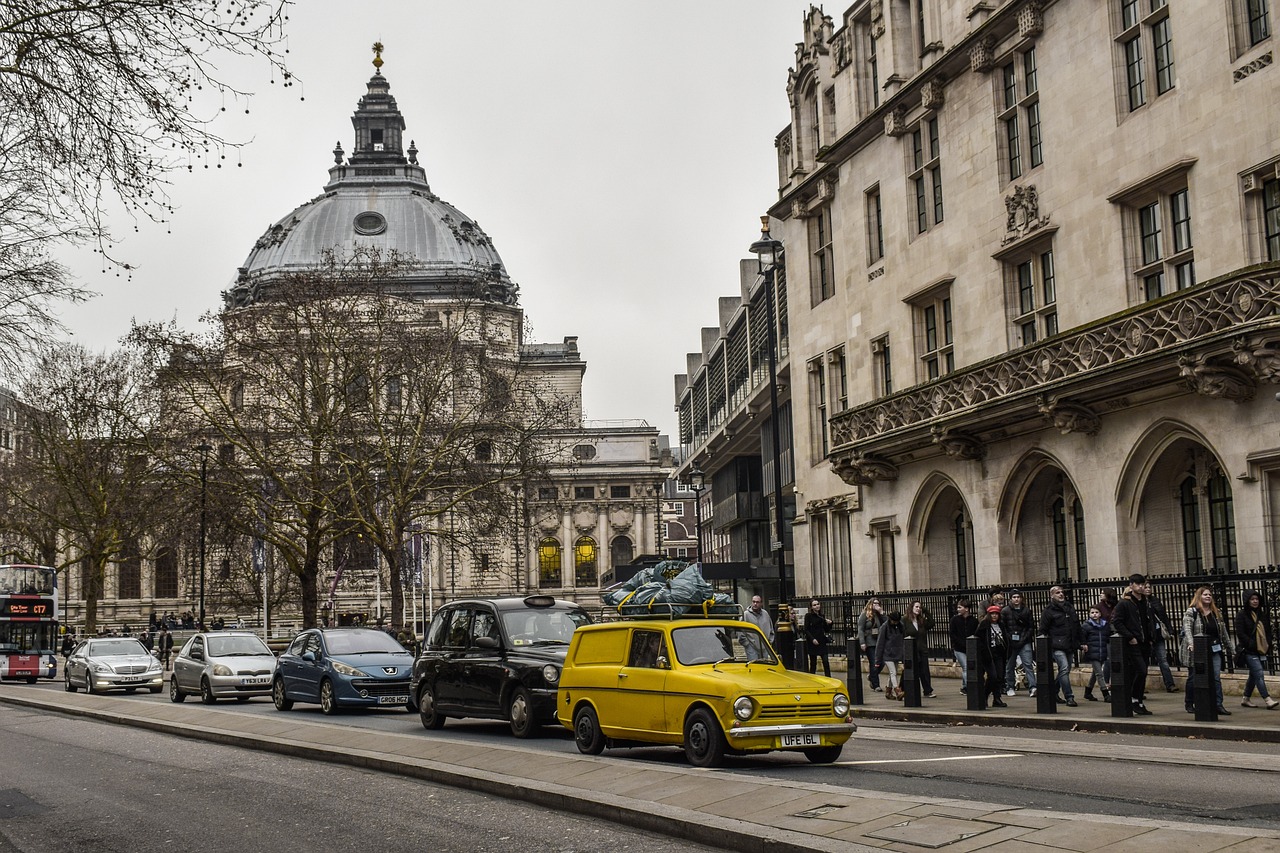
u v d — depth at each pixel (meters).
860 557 35.81
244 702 31.14
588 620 20.36
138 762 17.67
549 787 12.41
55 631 49.91
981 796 11.16
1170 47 23.84
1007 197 28.62
